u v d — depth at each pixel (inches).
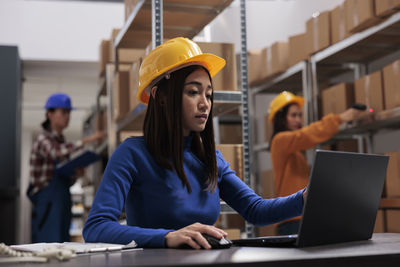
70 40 201.8
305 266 27.7
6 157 171.8
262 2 191.5
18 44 197.8
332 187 36.5
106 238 40.9
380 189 41.9
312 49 129.5
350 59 127.5
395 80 99.8
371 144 126.5
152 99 50.4
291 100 132.0
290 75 144.5
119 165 46.8
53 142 148.9
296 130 124.6
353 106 109.3
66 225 146.6
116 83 118.0
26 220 308.5
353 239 40.1
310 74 134.2
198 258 28.6
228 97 82.0
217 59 53.5
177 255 31.4
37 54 198.5
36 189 145.7
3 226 167.5
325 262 28.2
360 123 111.1
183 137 48.7
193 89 49.0
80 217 297.7
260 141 182.2
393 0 93.3
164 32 81.4
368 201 40.6
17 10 199.6
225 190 54.8
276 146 118.2
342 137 135.9
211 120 51.7
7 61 177.2
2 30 197.2
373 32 104.6
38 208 144.6
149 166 47.6
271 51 151.9
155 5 78.4
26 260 31.1
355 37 111.4
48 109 154.9
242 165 83.3
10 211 168.7
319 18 126.1
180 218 46.7
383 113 103.1
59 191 145.4
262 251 32.7
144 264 26.4
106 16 205.5
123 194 45.8
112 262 28.9
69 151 147.6
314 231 35.9
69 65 209.8
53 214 143.5
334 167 36.3
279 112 132.1
